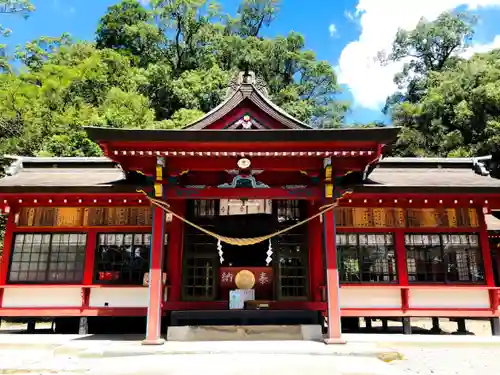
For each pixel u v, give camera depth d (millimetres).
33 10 22516
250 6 59750
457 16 55000
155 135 9617
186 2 51469
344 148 10086
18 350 10109
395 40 56781
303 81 52469
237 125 11555
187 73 44844
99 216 12781
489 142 33844
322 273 12406
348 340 10672
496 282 18406
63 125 27609
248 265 15289
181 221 12742
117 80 39156
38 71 37969
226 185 10961
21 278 12375
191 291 12383
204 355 9055
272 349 9289
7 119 28156
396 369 7922
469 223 12883
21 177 13516
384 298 12438
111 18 53250
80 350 9531
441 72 49812
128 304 12258
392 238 12891
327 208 10688
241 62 49312
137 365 8141
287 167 10883
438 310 12328
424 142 38562
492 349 10414
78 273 12484
